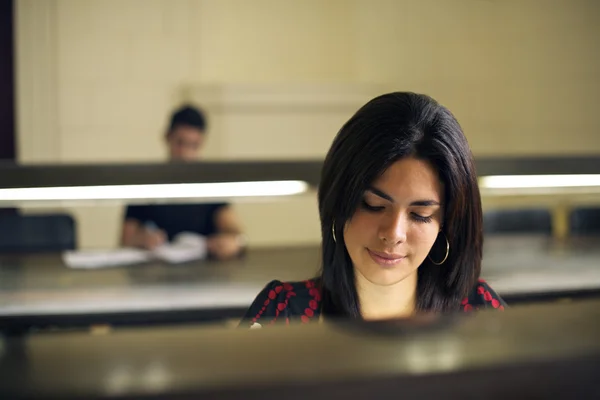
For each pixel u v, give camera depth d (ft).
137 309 5.73
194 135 9.78
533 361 0.94
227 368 0.93
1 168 5.53
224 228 9.95
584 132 15.23
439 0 14.56
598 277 6.60
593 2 15.02
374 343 1.02
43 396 0.84
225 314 5.85
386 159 2.77
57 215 9.31
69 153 13.52
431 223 2.93
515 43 14.85
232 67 14.01
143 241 8.71
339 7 14.29
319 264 3.46
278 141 14.17
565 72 15.06
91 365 0.94
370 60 14.49
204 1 13.79
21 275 7.11
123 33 13.55
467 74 14.78
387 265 2.91
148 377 0.90
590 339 1.02
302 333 1.07
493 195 14.51
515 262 7.50
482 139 14.93
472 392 0.91
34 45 13.20
